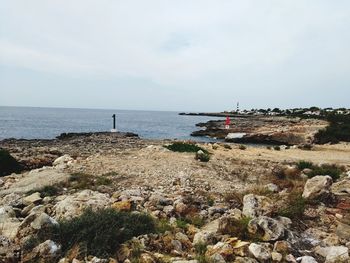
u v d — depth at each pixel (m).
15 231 7.04
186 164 17.06
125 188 12.62
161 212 9.38
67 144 32.09
